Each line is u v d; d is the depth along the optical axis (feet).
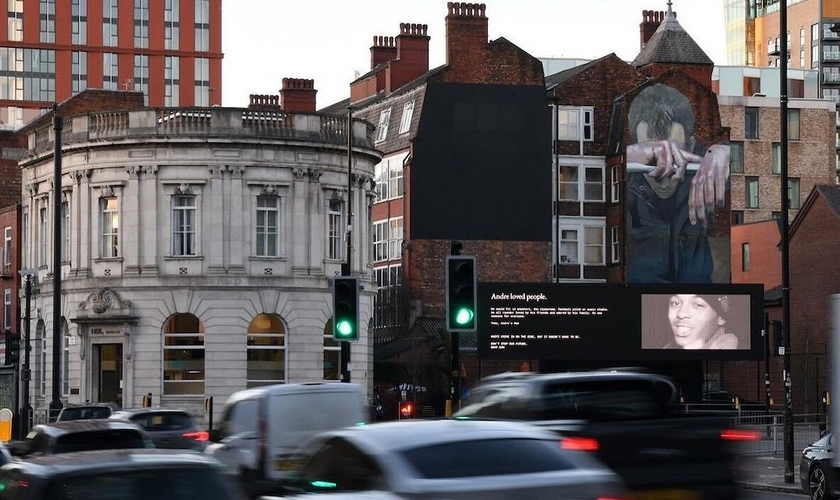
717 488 60.59
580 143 281.74
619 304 218.59
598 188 282.56
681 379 240.32
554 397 64.13
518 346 215.72
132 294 202.80
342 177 210.18
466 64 274.77
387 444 46.34
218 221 202.18
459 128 272.92
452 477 44.96
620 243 276.21
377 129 291.99
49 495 42.06
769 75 380.37
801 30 646.33
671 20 295.28
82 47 506.07
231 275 201.98
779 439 170.30
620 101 281.13
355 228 213.87
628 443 60.18
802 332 258.57
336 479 47.67
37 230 223.92
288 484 52.21
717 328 221.66
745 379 269.44
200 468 43.62
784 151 119.24
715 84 376.27
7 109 425.28
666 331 220.02
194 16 517.55
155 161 202.49
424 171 271.08
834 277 249.96
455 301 93.81
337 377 209.77
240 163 202.59
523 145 275.80
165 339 202.39
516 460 45.98
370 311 218.59
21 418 197.36
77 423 83.10
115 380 206.39
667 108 278.87
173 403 201.16
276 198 205.05
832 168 347.56
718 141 281.33
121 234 204.13
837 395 59.00
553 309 216.74
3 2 499.51
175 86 515.09
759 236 295.89
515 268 273.54
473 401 68.08
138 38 512.22
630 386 65.16
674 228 277.85
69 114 248.93
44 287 218.59
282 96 309.42
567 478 45.52
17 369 222.07
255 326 203.62
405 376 247.09
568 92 281.54
